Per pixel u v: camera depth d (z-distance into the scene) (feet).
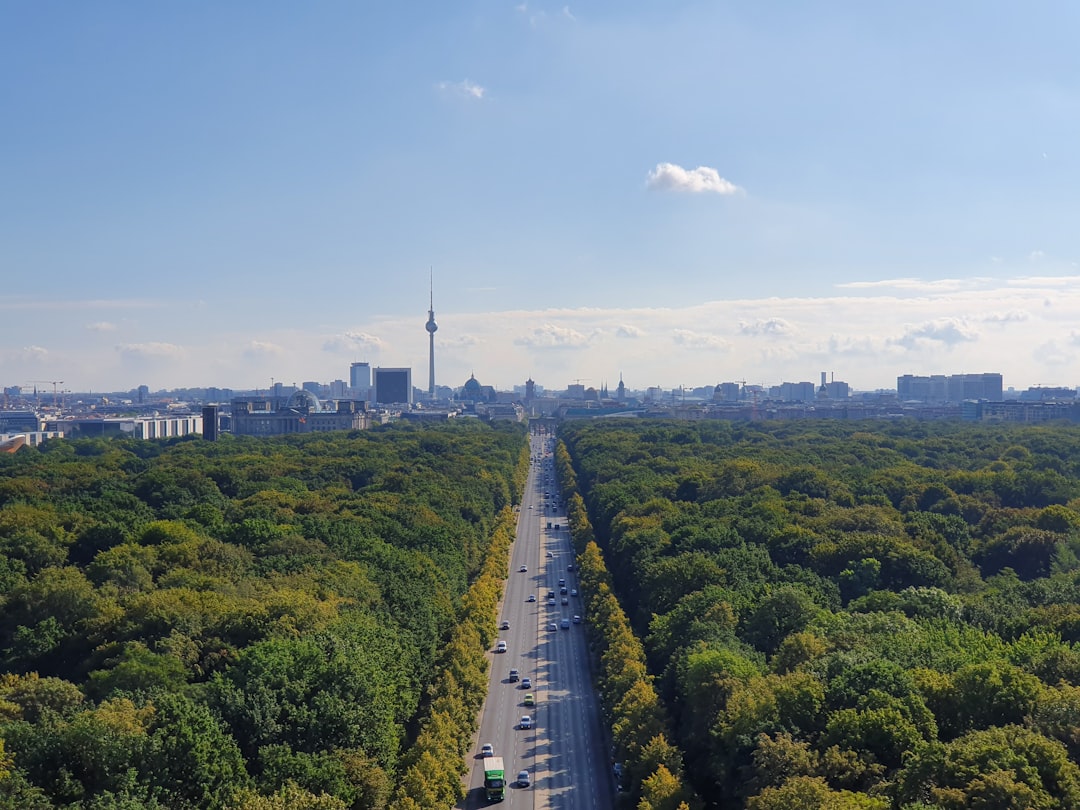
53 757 567.18
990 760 509.76
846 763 560.20
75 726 579.89
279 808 528.63
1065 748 537.24
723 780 631.56
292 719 652.89
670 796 637.71
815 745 600.39
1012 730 554.05
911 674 640.99
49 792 547.90
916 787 525.34
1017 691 602.85
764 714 631.15
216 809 557.33
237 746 610.65
